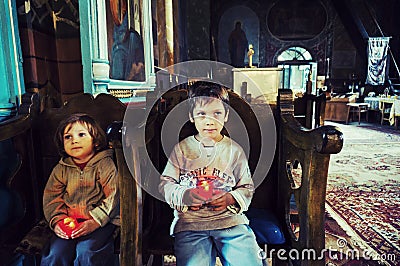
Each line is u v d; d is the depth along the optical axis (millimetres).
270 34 11469
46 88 1653
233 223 1068
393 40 10906
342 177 3568
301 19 11258
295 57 11539
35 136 1367
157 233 1252
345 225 2297
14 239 1266
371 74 10297
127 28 2506
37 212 1387
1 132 1137
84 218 1165
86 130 1202
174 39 5250
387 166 4078
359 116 8539
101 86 1893
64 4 1740
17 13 1449
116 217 1170
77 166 1206
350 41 11023
